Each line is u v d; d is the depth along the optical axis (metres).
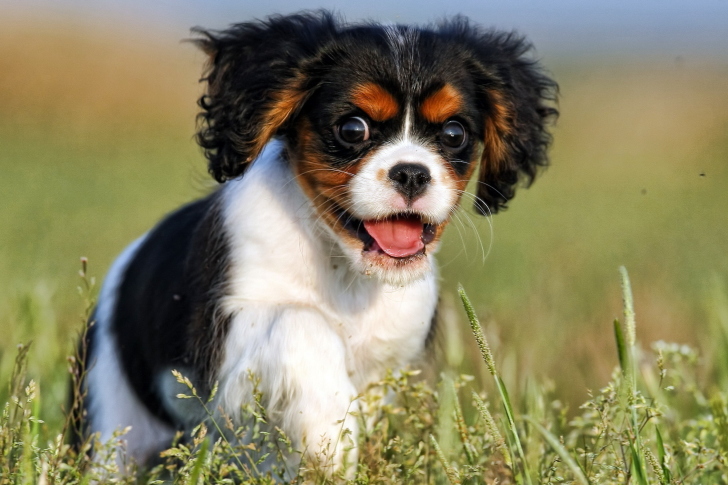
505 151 7.51
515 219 19.58
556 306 11.33
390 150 6.67
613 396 5.72
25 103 29.50
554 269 13.93
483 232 17.62
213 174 7.15
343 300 7.13
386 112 6.69
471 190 7.77
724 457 5.83
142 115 29.95
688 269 14.12
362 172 6.62
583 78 48.75
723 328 8.21
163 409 7.60
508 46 7.67
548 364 9.27
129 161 24.83
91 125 28.73
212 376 6.88
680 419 7.47
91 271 12.98
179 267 7.43
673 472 6.04
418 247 6.77
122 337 7.87
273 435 6.60
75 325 9.48
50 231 15.89
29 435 5.74
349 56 6.79
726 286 11.26
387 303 7.26
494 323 9.34
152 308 7.53
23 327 8.99
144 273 7.79
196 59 9.52
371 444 6.21
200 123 7.27
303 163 6.93
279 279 6.98
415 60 6.78
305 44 6.85
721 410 6.64
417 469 6.02
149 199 19.50
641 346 9.79
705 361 8.44
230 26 7.28
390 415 6.96
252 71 6.93
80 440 7.06
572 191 23.56
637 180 25.08
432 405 6.75
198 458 5.30
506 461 5.50
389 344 7.32
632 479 5.52
